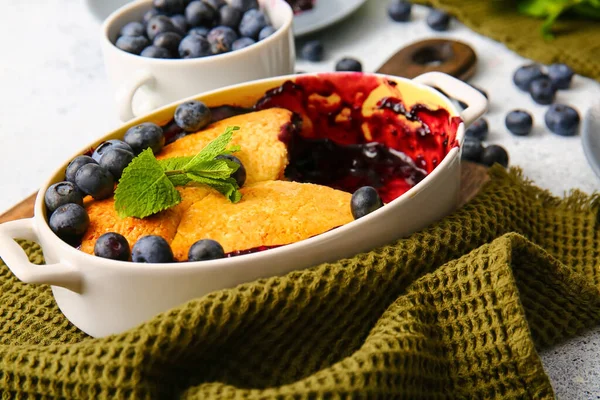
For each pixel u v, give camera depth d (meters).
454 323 0.61
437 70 0.87
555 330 0.64
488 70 0.92
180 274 0.59
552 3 0.93
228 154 0.67
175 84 0.76
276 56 0.78
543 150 0.82
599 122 0.73
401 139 0.73
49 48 0.99
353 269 0.60
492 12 0.97
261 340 0.60
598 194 0.69
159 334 0.58
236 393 0.57
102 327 0.62
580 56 0.89
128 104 0.75
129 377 0.58
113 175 0.65
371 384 0.57
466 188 0.73
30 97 0.92
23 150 0.85
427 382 0.60
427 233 0.63
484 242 0.65
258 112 0.72
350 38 0.97
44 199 0.64
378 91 0.73
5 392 0.59
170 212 0.64
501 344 0.59
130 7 0.81
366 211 0.64
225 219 0.64
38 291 0.67
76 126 0.88
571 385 0.62
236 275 0.60
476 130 0.83
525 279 0.64
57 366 0.58
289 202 0.65
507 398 0.60
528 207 0.68
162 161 0.66
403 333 0.59
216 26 0.81
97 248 0.61
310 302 0.60
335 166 0.74
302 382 0.57
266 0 0.82
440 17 0.96
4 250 0.61
